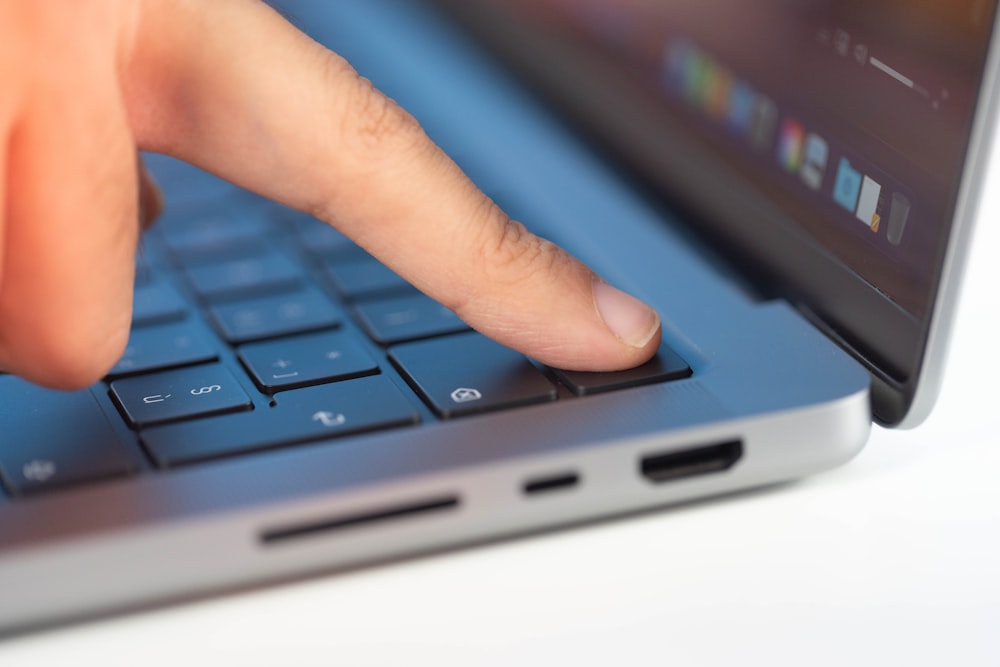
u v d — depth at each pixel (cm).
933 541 31
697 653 29
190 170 45
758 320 34
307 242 40
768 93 36
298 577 30
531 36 46
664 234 39
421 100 45
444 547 30
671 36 40
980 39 31
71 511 30
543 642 29
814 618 30
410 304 36
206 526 29
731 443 32
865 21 34
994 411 35
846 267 34
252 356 34
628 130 41
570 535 31
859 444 32
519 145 43
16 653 29
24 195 30
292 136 32
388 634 29
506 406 32
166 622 30
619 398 32
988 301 39
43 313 31
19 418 32
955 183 31
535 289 33
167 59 32
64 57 30
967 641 29
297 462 31
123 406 32
